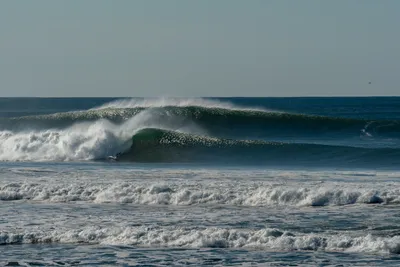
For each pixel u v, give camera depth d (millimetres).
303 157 145125
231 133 194875
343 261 55875
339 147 148750
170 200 84250
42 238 64500
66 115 192125
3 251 60719
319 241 61031
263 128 199250
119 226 69188
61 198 86938
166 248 61250
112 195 86688
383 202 81062
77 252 60031
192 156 149625
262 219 72250
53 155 148125
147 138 151625
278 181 97062
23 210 79250
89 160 146625
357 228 66812
